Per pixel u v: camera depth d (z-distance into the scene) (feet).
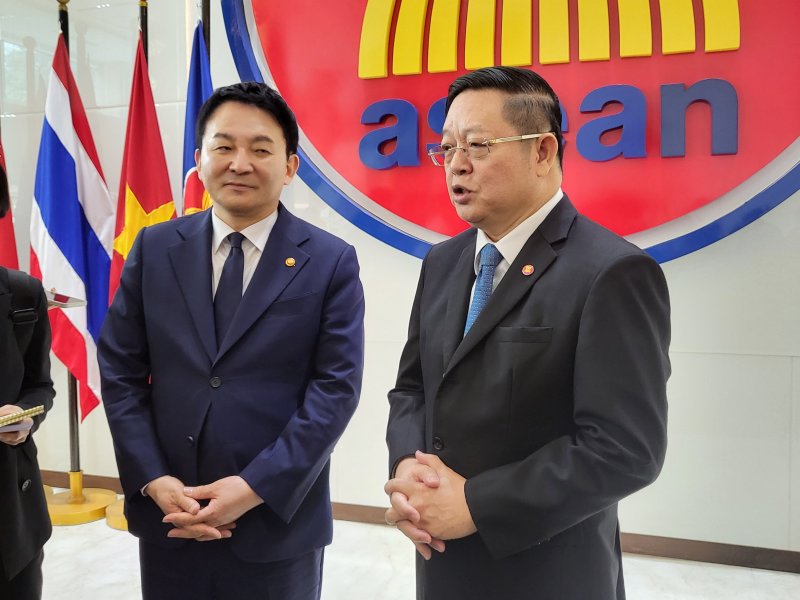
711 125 8.64
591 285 3.42
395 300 10.04
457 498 3.45
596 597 3.62
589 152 9.01
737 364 8.94
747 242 8.82
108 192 10.82
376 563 9.03
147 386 5.13
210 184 4.85
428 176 9.68
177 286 4.92
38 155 10.80
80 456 11.62
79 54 11.25
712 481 9.07
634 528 9.36
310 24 10.07
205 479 4.68
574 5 9.06
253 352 4.73
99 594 8.16
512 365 3.54
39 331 5.47
